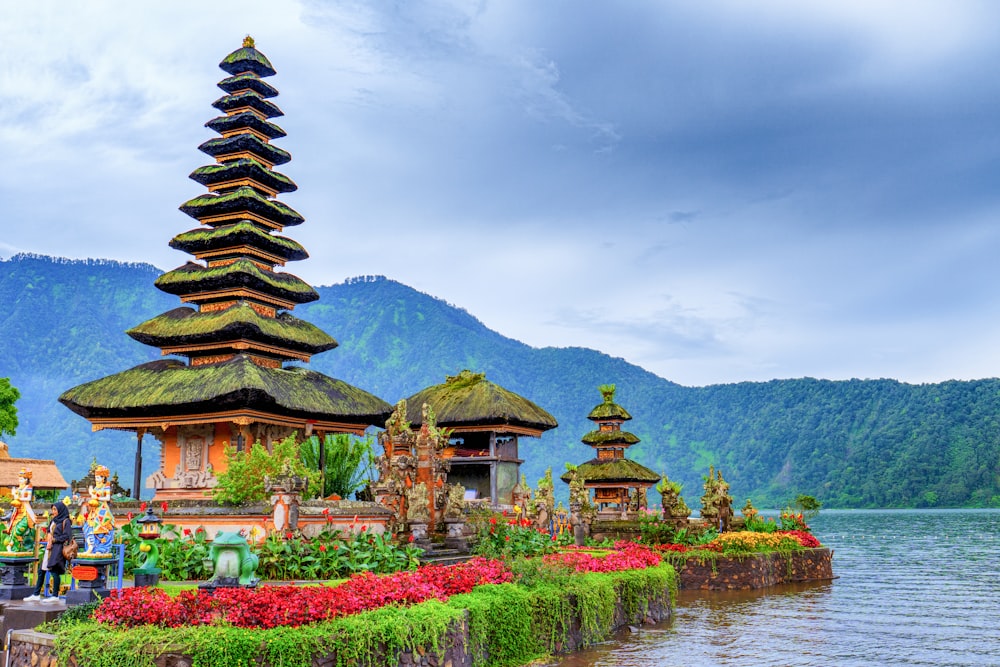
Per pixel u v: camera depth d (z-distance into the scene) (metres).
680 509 50.97
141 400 29.28
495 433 45.41
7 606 17.19
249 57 35.91
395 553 24.53
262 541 23.91
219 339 31.41
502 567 25.34
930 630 31.28
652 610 32.84
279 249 34.81
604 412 59.53
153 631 15.52
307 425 31.19
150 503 28.23
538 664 23.33
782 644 27.70
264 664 15.23
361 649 16.45
